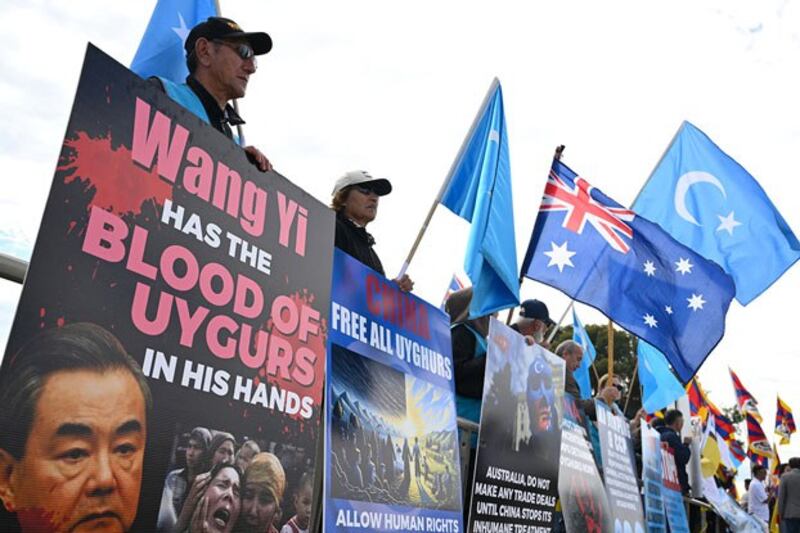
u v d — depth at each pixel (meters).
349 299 3.80
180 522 2.47
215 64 3.71
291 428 2.99
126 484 2.31
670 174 9.39
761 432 21.64
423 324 4.39
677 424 10.64
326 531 3.31
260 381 2.86
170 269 2.55
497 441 4.98
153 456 2.40
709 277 7.63
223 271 2.76
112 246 2.36
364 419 3.69
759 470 19.22
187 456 2.52
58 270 2.20
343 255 3.81
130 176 2.45
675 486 9.28
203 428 2.59
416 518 3.96
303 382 3.08
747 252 9.12
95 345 2.27
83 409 2.21
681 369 7.54
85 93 2.34
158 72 4.72
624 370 29.05
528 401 5.47
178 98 3.45
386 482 3.77
